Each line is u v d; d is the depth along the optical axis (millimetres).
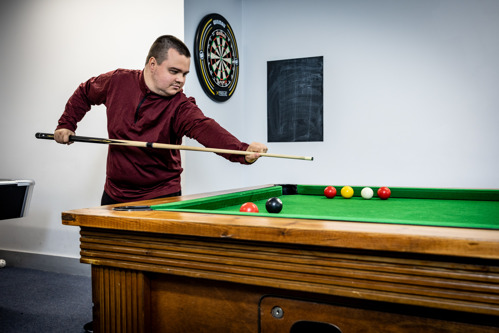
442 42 3557
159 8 3002
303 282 947
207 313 1094
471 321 854
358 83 3830
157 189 2127
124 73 2100
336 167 3928
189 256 1067
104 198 2223
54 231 3363
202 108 3490
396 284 866
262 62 4184
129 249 1147
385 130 3754
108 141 1845
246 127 4262
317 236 909
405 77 3678
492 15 3404
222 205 1759
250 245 999
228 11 3949
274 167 4152
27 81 3453
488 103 3441
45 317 2369
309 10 3986
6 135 3549
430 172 3625
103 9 3178
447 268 825
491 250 772
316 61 3963
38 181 3416
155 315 1168
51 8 3354
